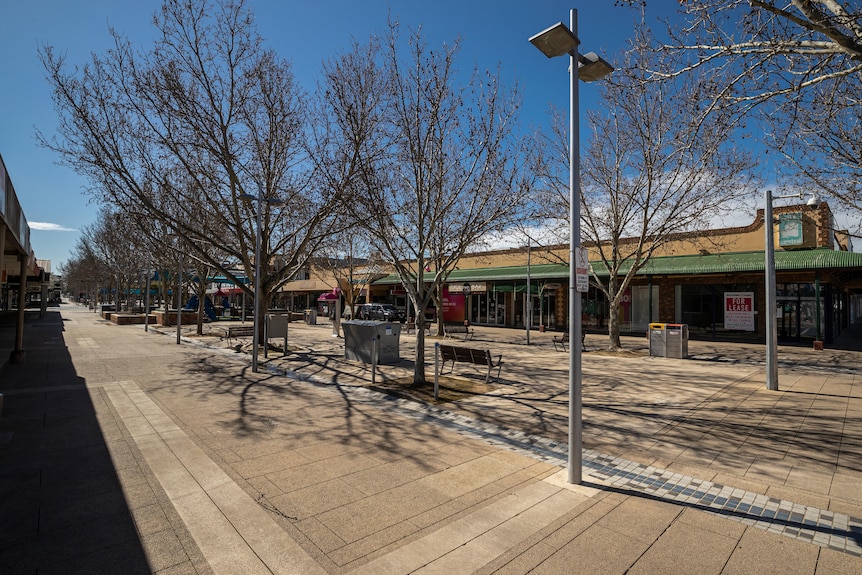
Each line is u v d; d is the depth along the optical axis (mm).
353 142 11273
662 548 3621
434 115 9562
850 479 5133
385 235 10789
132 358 14227
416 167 9938
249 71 13859
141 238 19531
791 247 20719
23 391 9227
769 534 3875
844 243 21453
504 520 4047
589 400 8984
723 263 21328
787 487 4898
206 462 5355
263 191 15438
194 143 13797
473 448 6078
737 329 23172
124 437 6266
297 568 3273
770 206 10336
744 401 8992
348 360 14297
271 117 14508
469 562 3381
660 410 8234
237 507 4211
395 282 38469
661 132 14680
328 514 4102
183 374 11477
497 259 33344
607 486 4871
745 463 5629
